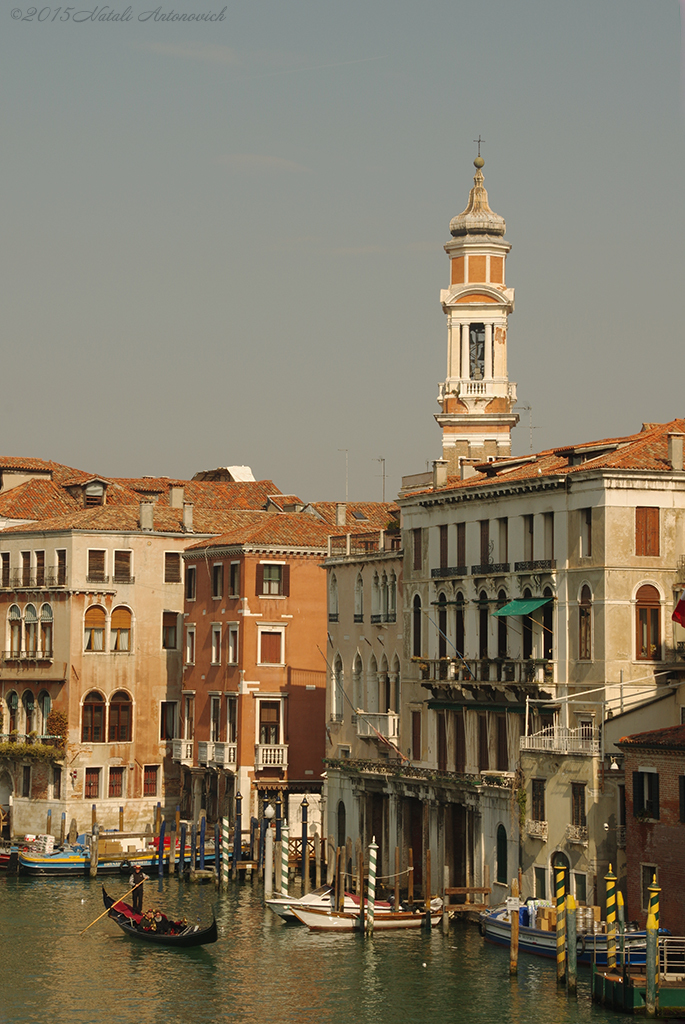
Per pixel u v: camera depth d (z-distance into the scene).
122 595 114.19
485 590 83.62
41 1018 64.31
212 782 110.81
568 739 74.00
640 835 68.94
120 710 113.69
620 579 74.56
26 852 100.81
